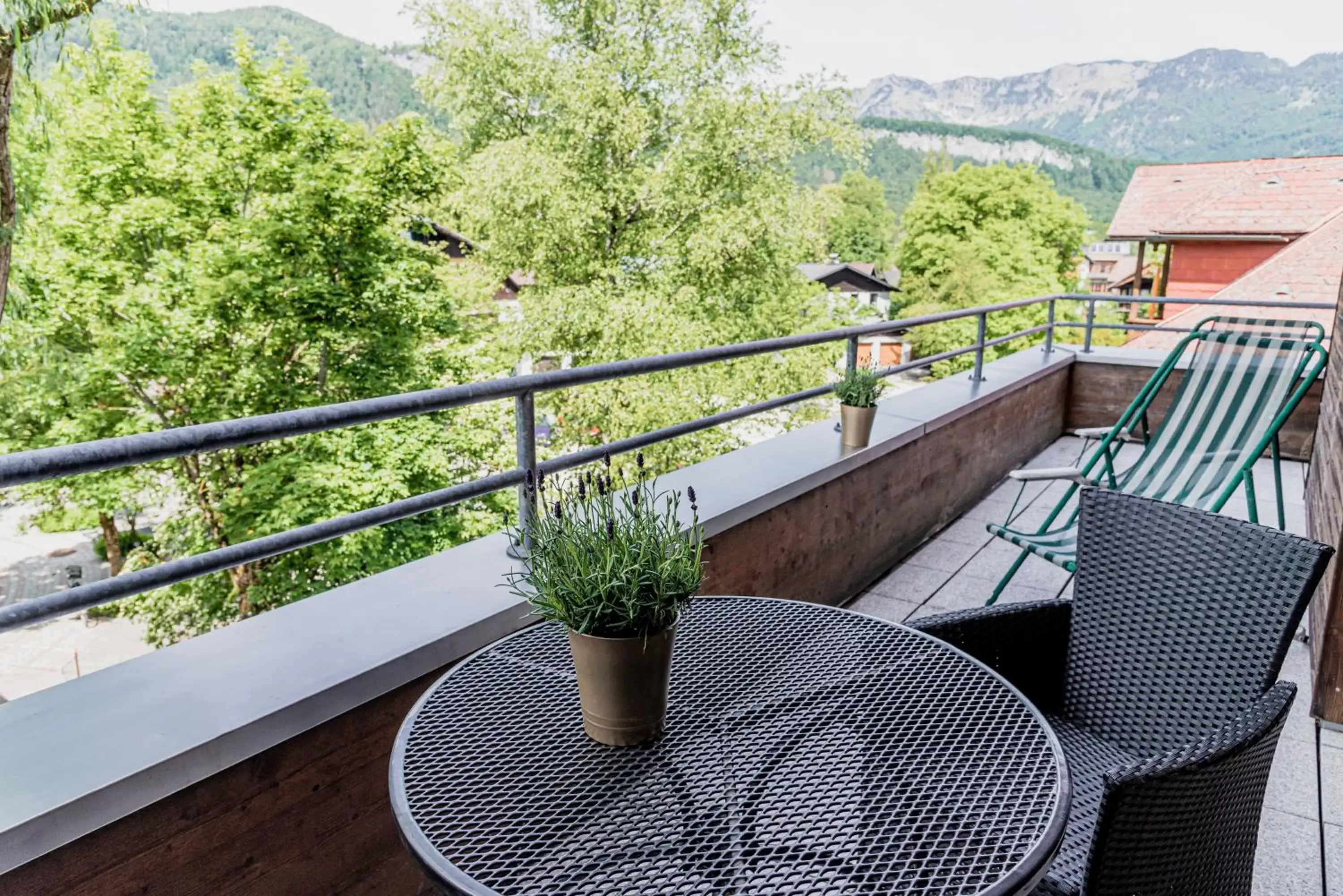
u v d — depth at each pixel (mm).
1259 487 4371
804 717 1173
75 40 6488
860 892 852
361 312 13688
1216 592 1488
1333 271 14531
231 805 1234
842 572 2986
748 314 15438
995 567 3355
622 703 1079
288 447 13609
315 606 1624
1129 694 1603
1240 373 3086
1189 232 17828
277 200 12445
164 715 1233
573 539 1090
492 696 1226
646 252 14758
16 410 12062
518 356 14859
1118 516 1638
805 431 3205
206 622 14156
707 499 2342
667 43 14383
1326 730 2262
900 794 1007
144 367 12266
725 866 892
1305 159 18531
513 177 13250
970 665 1314
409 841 935
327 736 1350
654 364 2047
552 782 1032
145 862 1145
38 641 14945
